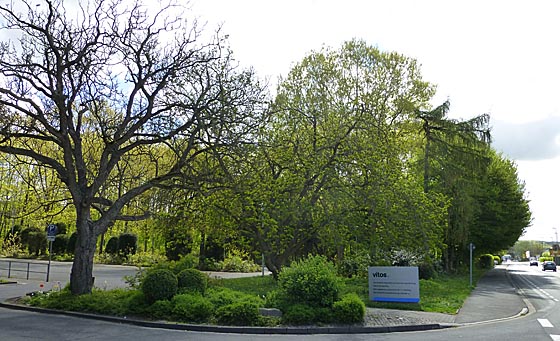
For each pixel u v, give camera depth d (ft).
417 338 39.73
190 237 103.81
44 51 54.29
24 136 54.19
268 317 43.80
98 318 46.09
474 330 44.70
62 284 78.38
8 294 63.46
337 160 72.18
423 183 114.52
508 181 152.87
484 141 120.57
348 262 88.84
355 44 111.34
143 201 74.43
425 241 80.53
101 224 55.88
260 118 64.23
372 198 71.87
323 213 73.31
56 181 89.40
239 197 67.87
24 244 157.89
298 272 47.29
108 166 56.80
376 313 51.31
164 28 57.62
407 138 116.88
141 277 56.18
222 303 46.88
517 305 66.64
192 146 60.85
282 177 71.46
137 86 56.65
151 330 41.04
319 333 42.11
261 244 72.90
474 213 128.77
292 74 100.99
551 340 38.86
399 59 112.78
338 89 105.60
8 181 137.49
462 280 114.42
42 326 41.06
